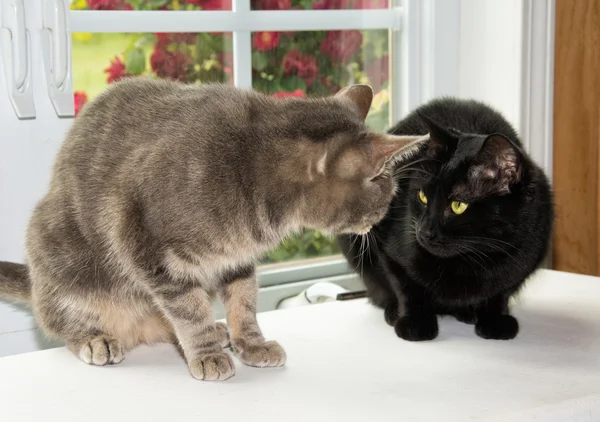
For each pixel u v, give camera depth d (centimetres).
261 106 143
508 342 158
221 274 149
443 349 154
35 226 154
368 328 167
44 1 172
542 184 169
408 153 159
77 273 152
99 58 199
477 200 159
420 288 167
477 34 225
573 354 150
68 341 155
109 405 127
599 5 210
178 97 147
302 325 168
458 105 190
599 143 217
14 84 171
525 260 164
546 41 219
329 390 133
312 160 138
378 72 237
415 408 124
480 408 124
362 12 233
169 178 133
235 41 216
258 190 139
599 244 221
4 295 168
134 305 156
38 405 127
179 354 156
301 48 227
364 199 143
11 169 176
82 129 152
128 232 139
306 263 231
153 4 203
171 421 120
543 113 223
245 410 124
